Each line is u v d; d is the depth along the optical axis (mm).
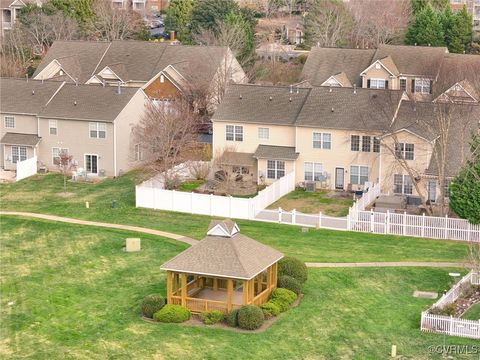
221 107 92062
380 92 89500
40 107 96625
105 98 96250
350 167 87188
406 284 63531
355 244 72125
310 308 59344
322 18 148125
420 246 71500
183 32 150875
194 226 77125
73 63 119562
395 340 54969
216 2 147750
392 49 116125
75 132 95062
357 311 58969
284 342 54719
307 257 68438
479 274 62344
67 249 71562
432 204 81812
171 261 58281
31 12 147875
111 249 71312
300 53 143750
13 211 82312
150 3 188750
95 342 54719
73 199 86062
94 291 62688
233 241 58656
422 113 86312
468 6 175375
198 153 95688
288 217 77688
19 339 55375
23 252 71125
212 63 111312
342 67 116562
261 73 123125
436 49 115062
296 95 92250
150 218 79688
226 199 79562
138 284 63688
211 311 57438
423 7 154500
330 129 87062
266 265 58562
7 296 61938
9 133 97688
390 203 80562
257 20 159000
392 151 79688
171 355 52969
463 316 57531
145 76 116625
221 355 52938
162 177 88000
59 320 58062
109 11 153625
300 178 89000
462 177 73688
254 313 56094
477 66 111000
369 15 149000
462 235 73062
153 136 88938
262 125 90125
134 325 57000
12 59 131125
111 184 91562
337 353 53469
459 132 83750
